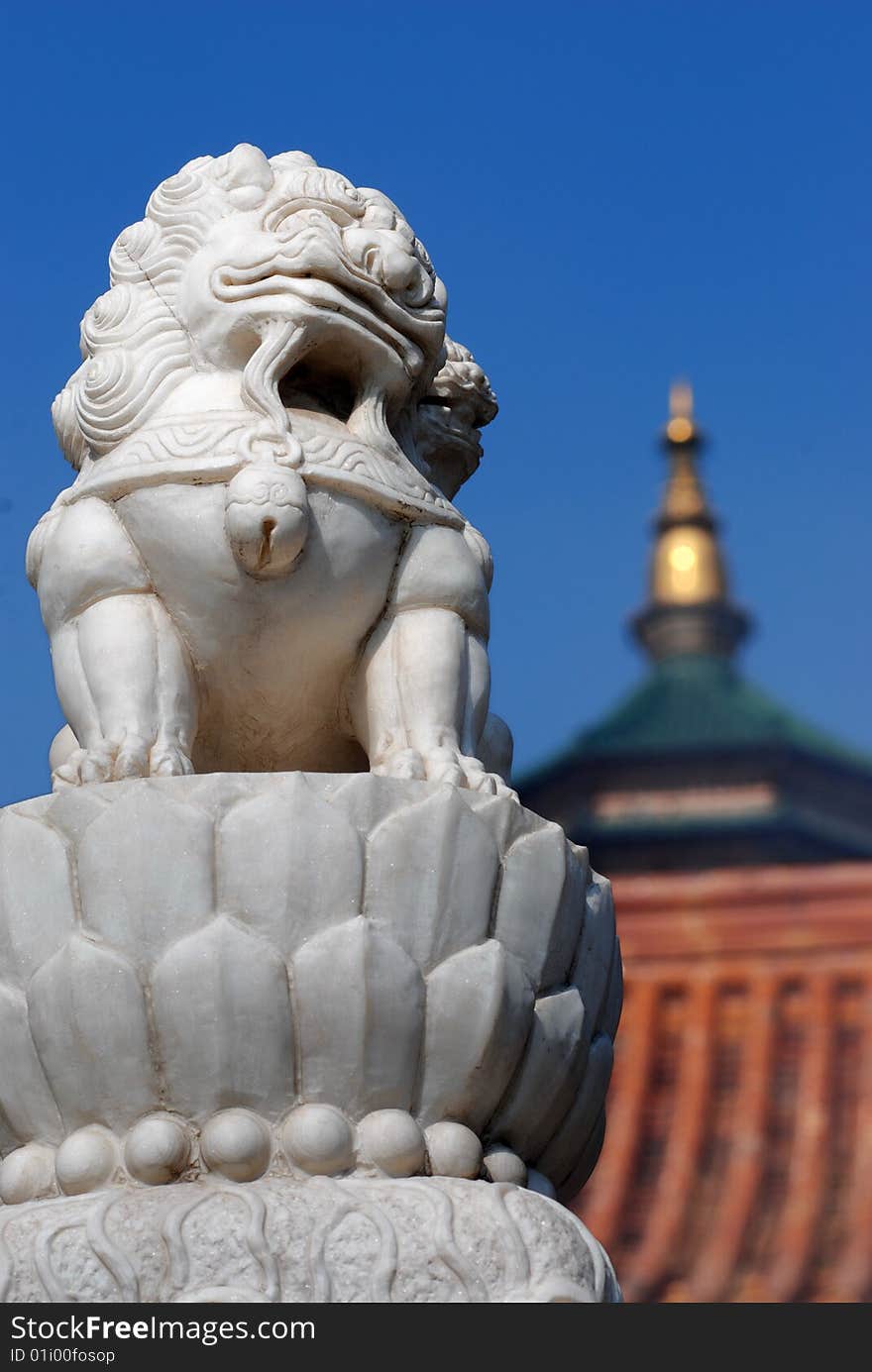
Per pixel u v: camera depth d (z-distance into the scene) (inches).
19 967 159.6
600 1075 170.7
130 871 156.2
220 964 153.9
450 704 174.2
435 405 200.8
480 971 158.9
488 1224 151.6
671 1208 330.6
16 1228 151.7
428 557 176.9
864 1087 345.4
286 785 157.6
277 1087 155.3
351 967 155.1
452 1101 159.0
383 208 183.3
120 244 185.6
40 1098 159.0
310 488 170.9
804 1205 326.3
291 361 174.7
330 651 174.7
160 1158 152.8
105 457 177.6
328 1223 149.3
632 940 372.2
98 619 172.4
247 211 181.5
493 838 161.8
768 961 368.5
